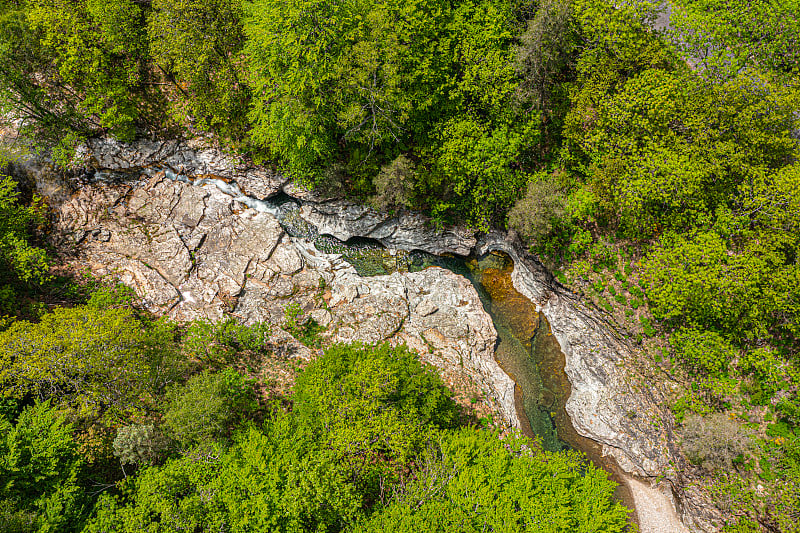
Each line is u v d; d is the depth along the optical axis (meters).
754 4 35.69
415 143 38.75
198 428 24.20
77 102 37.16
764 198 30.67
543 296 39.16
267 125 34.75
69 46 33.31
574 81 37.91
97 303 31.34
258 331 33.09
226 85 36.12
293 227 41.19
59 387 25.33
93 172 39.09
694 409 32.06
